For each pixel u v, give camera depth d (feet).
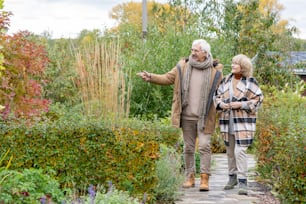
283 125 31.35
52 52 48.60
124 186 27.17
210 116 31.48
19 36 26.02
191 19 59.31
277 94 50.19
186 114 31.71
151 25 57.77
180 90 31.58
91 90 37.99
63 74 47.21
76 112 37.52
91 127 27.37
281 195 24.41
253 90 30.40
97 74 38.29
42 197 23.18
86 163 27.30
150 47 52.65
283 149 24.76
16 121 28.48
